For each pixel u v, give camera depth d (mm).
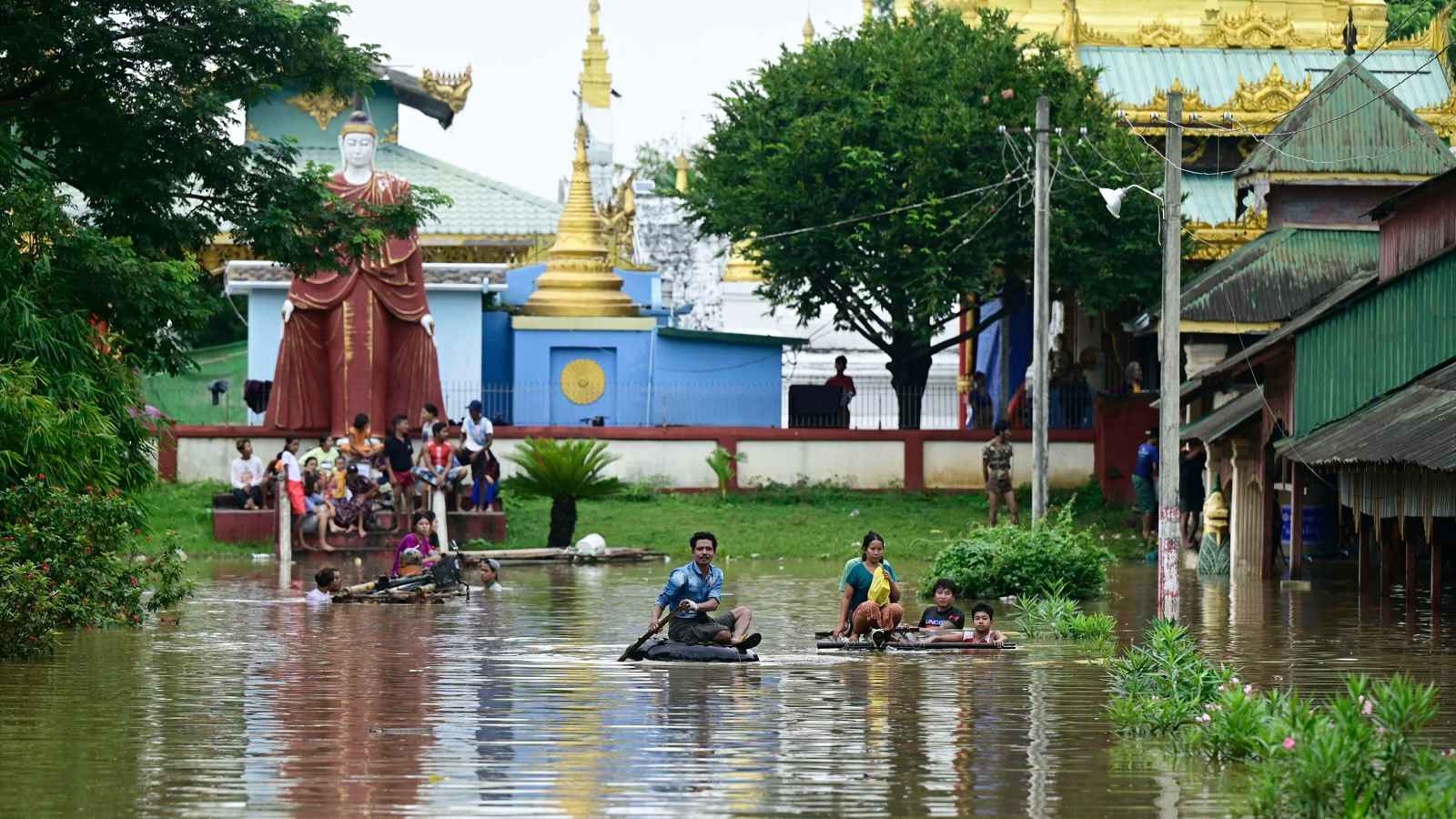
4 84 59719
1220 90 113562
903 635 48750
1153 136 106688
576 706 36219
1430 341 65188
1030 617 53594
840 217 102562
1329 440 63781
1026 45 104125
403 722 34125
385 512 87875
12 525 48438
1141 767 29547
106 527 50312
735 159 105562
